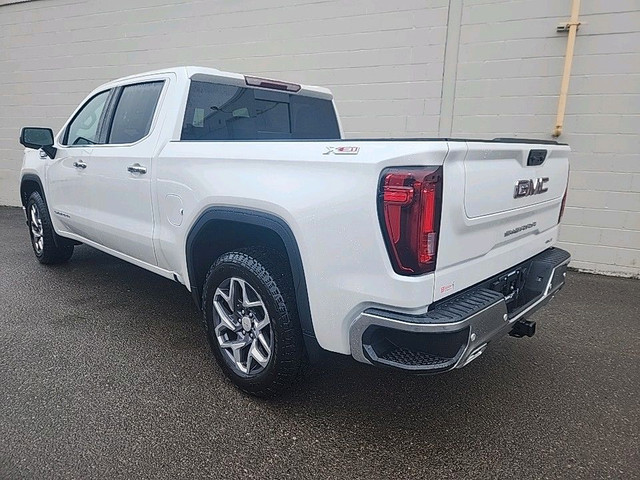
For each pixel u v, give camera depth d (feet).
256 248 7.93
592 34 15.12
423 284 5.87
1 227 23.00
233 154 7.84
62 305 12.46
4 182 29.14
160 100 9.84
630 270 16.12
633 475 6.49
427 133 17.92
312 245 6.61
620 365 9.70
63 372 8.96
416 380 8.91
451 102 17.31
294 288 7.17
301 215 6.68
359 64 18.49
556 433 7.40
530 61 15.98
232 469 6.49
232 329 8.26
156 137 9.61
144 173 9.73
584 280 15.75
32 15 26.11
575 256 16.75
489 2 16.14
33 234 16.19
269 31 19.94
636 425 7.64
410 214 5.73
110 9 23.82
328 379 8.87
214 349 8.66
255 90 10.95
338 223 6.29
